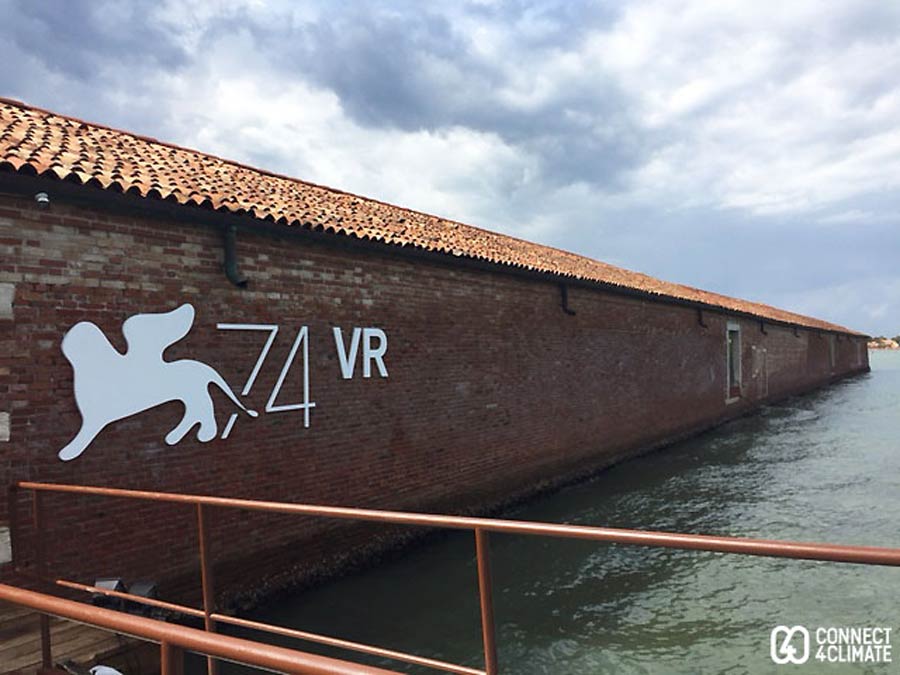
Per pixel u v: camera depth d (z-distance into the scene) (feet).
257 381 19.77
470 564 23.57
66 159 16.58
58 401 15.28
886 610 19.69
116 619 5.07
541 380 34.45
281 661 4.38
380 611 19.62
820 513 30.76
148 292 17.15
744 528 28.68
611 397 41.75
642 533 6.88
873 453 46.60
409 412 25.54
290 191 26.43
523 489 32.53
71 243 15.67
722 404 62.44
